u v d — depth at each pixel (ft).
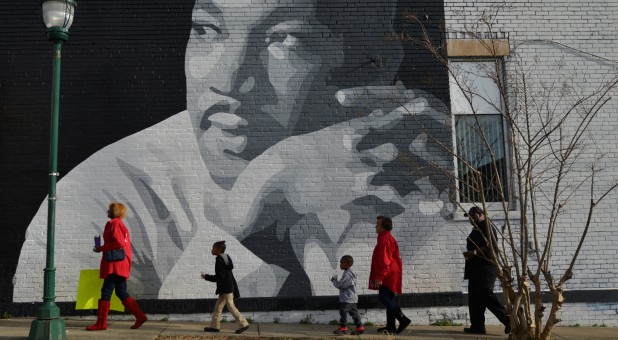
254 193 30.22
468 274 27.27
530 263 30.30
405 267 30.12
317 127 30.94
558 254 30.50
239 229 29.91
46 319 22.33
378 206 30.53
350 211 30.37
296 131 30.83
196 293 29.35
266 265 29.71
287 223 30.09
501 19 32.24
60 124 30.37
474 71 32.07
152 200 29.89
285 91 31.14
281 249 29.86
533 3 32.45
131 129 30.48
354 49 31.73
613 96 31.83
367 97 31.37
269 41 31.48
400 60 31.78
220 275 25.79
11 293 28.86
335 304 29.45
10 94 30.55
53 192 23.29
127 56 31.17
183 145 30.40
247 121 30.76
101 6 31.63
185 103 30.78
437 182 30.83
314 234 30.09
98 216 29.63
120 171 30.07
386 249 26.43
